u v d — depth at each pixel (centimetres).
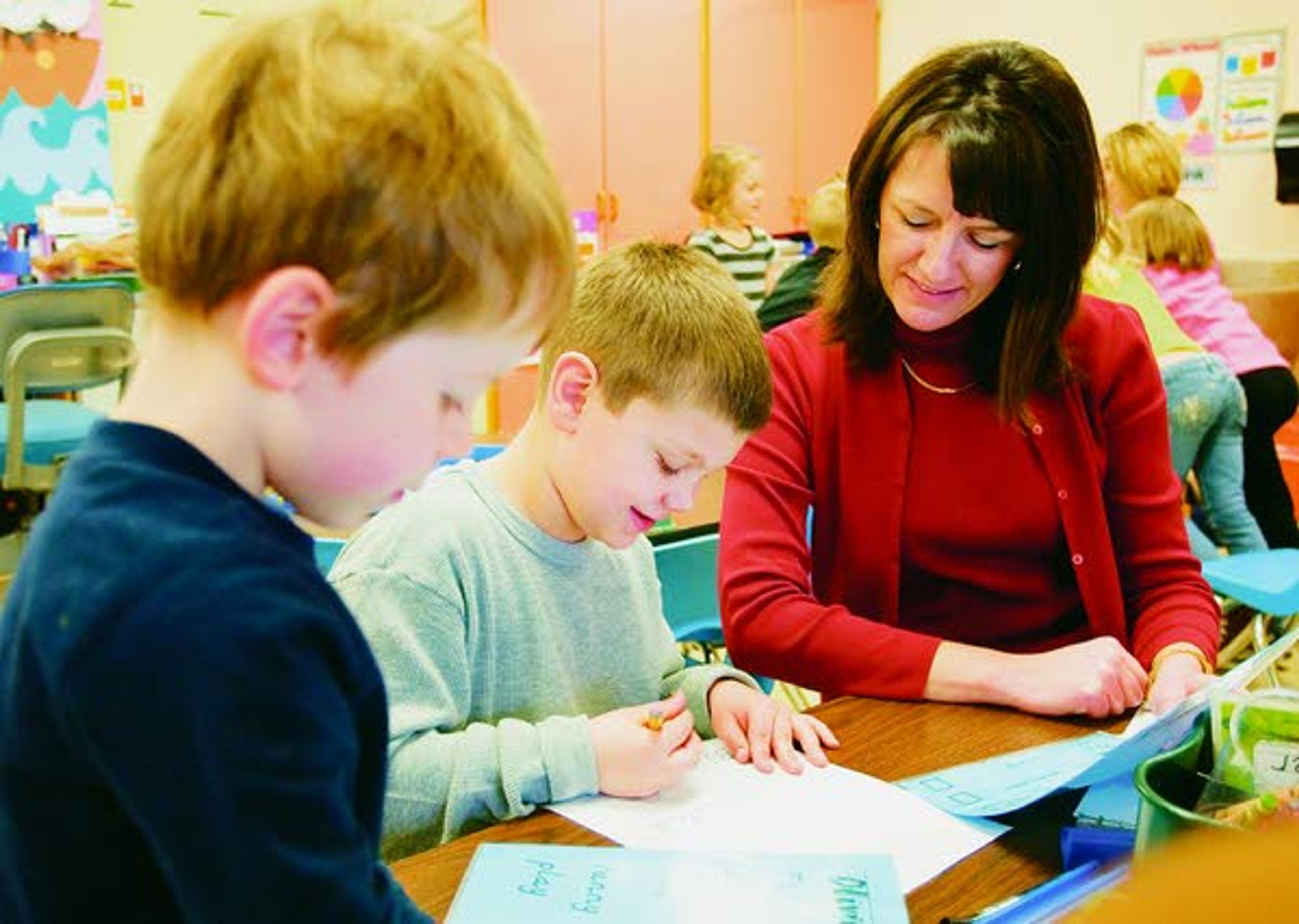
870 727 117
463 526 113
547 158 60
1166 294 352
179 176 55
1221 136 584
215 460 55
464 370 59
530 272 58
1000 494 144
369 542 112
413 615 107
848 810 98
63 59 459
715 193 521
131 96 484
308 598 54
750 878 85
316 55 56
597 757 100
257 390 54
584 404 108
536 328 61
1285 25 559
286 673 51
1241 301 477
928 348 145
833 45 655
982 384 145
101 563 51
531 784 98
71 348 338
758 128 629
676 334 104
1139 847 77
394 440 57
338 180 52
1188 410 273
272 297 52
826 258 385
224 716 50
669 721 105
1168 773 82
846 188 147
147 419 56
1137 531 147
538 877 85
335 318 53
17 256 427
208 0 496
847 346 148
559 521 118
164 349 56
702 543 189
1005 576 146
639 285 107
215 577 51
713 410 106
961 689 123
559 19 552
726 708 117
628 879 85
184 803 50
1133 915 26
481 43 61
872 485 146
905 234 135
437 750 100
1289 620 267
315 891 52
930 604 148
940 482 145
